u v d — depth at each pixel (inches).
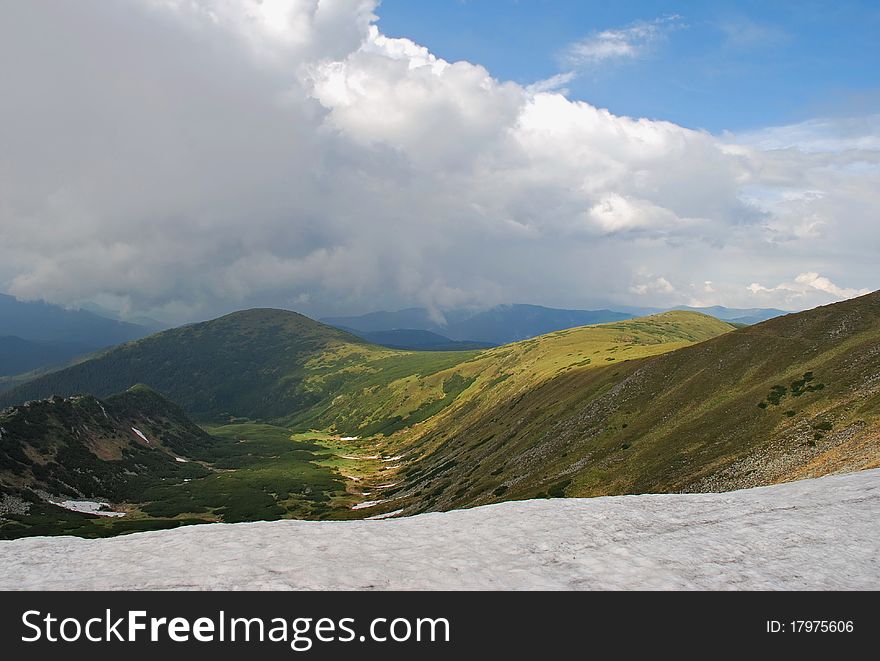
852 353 3154.5
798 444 2444.6
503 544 691.4
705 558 645.3
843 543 700.7
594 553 657.6
